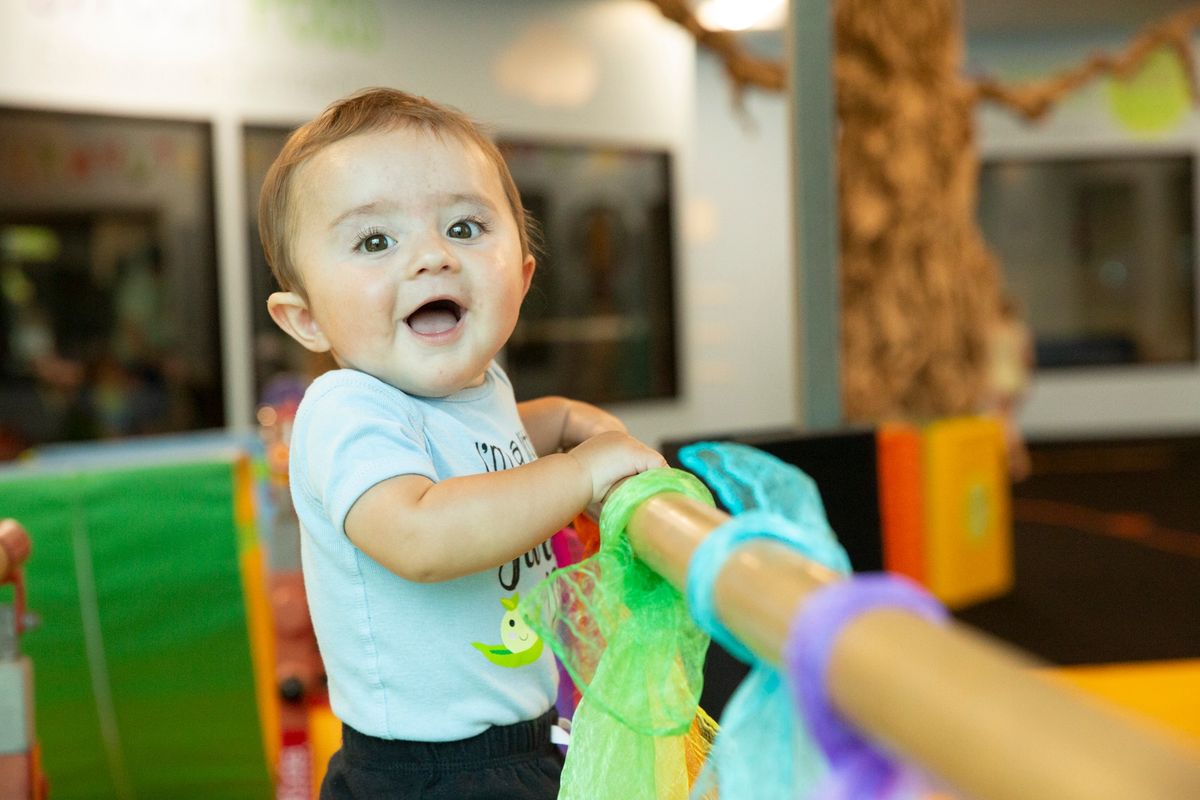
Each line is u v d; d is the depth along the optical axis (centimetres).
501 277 105
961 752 33
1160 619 463
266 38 600
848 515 201
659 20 736
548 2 687
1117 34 1032
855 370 530
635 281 751
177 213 593
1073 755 29
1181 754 28
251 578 279
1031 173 1062
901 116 538
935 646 37
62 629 259
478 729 105
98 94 565
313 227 105
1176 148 1057
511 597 108
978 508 508
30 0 548
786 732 57
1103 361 1087
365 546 94
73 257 576
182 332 601
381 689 104
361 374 105
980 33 1023
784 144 940
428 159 104
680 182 757
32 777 144
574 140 705
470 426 111
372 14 626
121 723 263
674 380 775
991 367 599
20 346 572
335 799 107
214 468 267
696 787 70
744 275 934
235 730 267
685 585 59
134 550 263
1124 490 824
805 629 42
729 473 86
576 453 93
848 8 527
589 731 88
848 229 530
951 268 565
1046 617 473
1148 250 1072
